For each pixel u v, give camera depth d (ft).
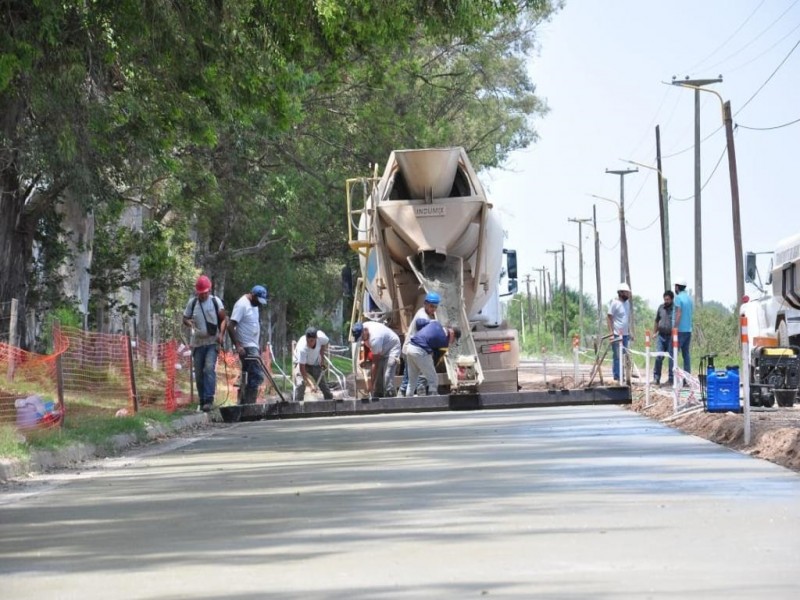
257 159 383.86
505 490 96.78
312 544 72.59
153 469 130.11
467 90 500.33
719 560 63.46
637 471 108.47
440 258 215.51
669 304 268.62
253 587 59.82
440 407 188.65
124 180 245.04
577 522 78.13
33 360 192.24
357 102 406.21
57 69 193.06
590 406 224.53
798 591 54.65
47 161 221.25
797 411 176.65
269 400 258.78
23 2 178.19
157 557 70.28
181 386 276.62
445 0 199.21
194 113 218.59
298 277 529.45
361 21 197.57
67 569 67.77
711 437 148.46
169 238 387.75
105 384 213.25
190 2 187.42
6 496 108.37
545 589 56.70
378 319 219.61
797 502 85.35
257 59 195.72
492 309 230.48
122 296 398.01
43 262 307.99
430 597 55.62
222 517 86.74
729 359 424.46
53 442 139.74
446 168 210.79
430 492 97.14
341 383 255.70
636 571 60.85
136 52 199.21
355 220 411.13
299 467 123.85
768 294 271.49
